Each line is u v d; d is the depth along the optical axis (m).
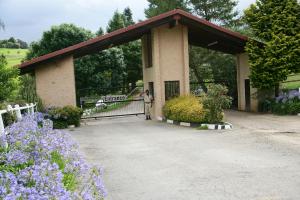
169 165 9.40
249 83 23.97
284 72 20.19
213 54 30.91
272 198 6.38
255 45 21.00
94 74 34.69
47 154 6.60
